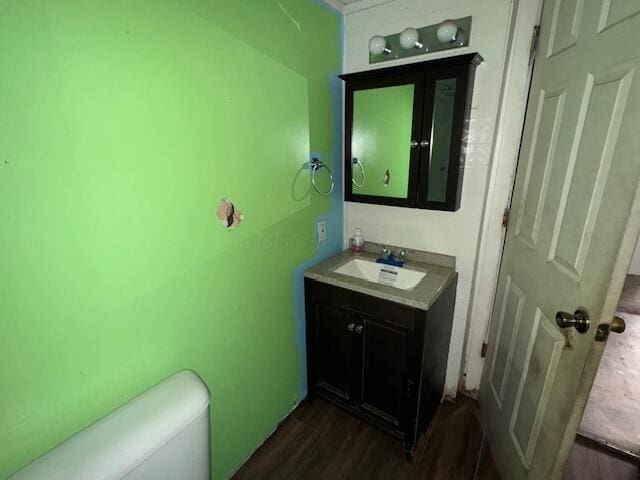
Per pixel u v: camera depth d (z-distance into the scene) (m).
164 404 0.86
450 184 1.38
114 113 0.78
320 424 1.62
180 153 0.95
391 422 1.44
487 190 1.46
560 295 0.95
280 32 1.23
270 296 1.42
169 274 0.99
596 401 1.70
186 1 0.89
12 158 0.64
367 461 1.43
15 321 0.68
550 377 1.00
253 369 1.39
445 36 1.29
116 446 0.75
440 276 1.47
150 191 0.89
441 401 1.75
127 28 0.77
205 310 1.13
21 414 0.72
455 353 1.70
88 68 0.72
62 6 0.66
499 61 1.28
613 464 1.37
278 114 1.29
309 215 1.57
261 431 1.50
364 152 1.60
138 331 0.93
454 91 1.29
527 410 1.14
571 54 0.97
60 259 0.74
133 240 0.88
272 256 1.39
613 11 0.77
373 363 1.43
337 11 1.54
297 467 1.40
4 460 0.71
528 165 1.25
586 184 0.85
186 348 1.08
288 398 1.66
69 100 0.70
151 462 0.79
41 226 0.69
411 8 1.42
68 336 0.78
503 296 1.44
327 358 1.60
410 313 1.25
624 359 2.04
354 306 1.41
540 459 1.02
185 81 0.93
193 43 0.93
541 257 1.09
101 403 0.87
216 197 1.09
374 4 1.49
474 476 1.36
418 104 1.36
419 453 1.46
